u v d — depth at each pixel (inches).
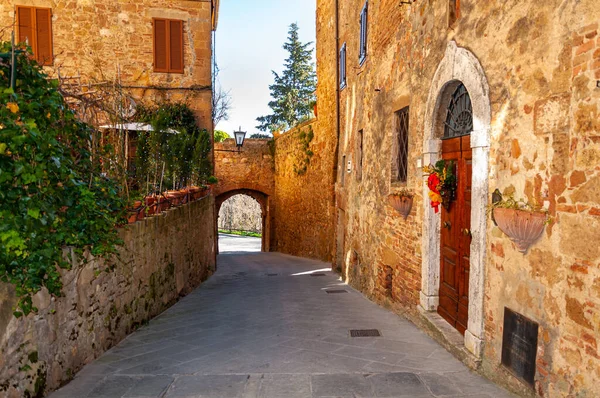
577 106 101.3
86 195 149.2
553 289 108.8
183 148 372.2
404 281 231.0
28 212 116.3
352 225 381.7
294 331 203.5
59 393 128.6
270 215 850.8
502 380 130.6
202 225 414.9
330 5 541.6
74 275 146.2
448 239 185.0
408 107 233.3
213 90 476.1
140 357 165.3
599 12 94.5
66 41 425.1
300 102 1395.2
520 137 123.4
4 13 411.5
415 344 178.2
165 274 268.8
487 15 141.7
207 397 124.7
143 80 444.1
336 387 131.0
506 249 130.0
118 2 435.8
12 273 112.1
